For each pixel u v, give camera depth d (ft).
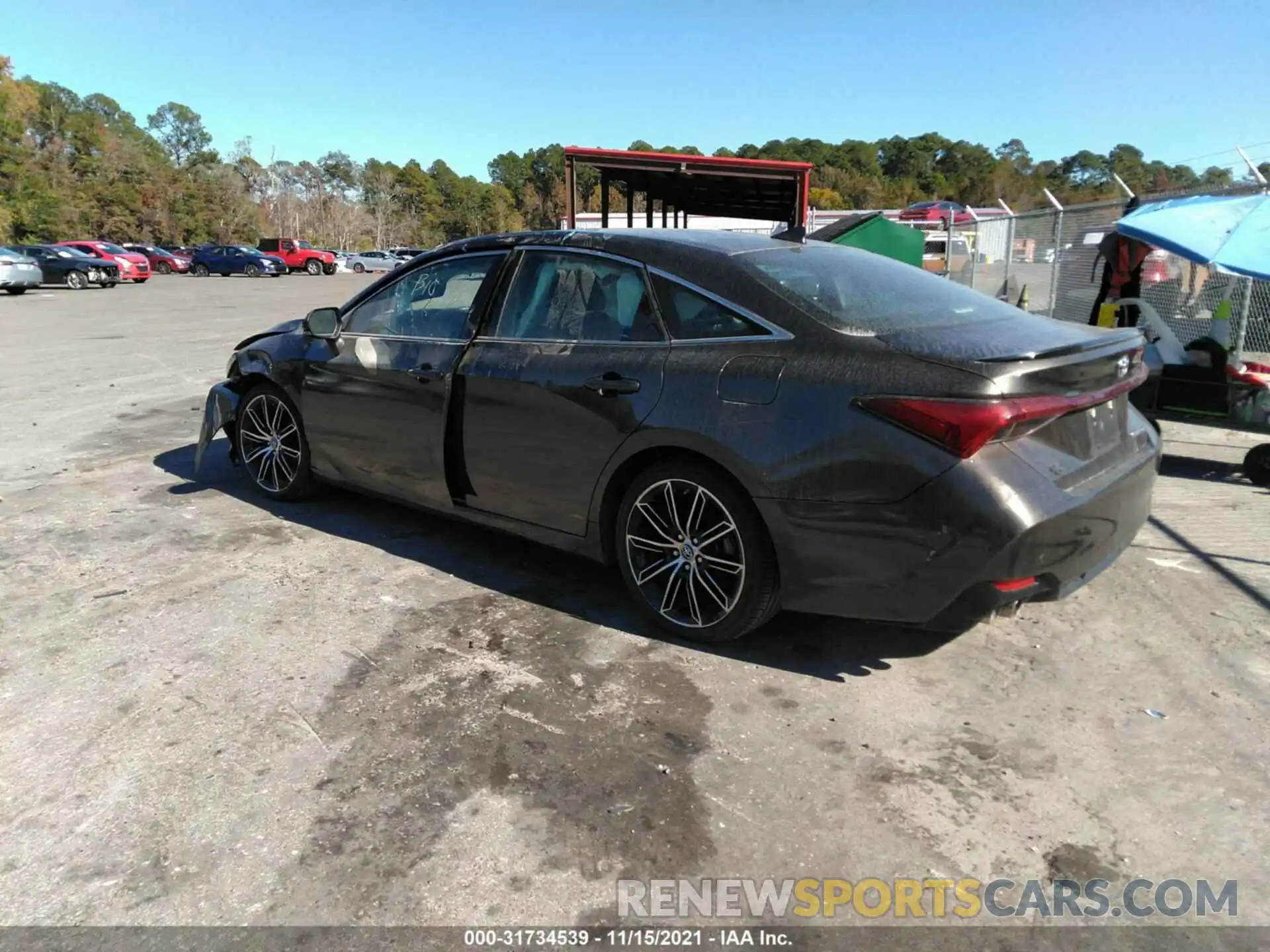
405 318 14.01
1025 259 41.57
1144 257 22.75
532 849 7.37
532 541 14.12
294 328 16.37
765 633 11.39
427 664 10.53
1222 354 18.66
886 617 9.32
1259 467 18.16
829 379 9.34
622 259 11.48
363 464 14.69
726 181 41.57
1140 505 10.44
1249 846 7.39
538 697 9.80
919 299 11.12
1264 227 17.90
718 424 9.92
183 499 17.16
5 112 224.53
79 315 62.39
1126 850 7.37
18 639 11.09
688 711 9.51
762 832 7.61
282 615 11.87
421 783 8.25
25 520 15.76
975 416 8.46
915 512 8.78
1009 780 8.30
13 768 8.42
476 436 12.60
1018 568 8.63
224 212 255.29
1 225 185.37
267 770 8.42
